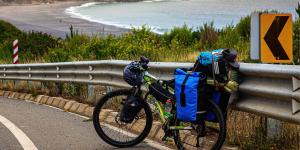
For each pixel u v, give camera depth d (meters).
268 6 94.69
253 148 6.76
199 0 143.75
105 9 122.62
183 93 6.59
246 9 90.94
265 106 6.74
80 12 111.31
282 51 7.11
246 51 16.25
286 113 6.30
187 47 23.59
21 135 8.57
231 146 7.09
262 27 7.14
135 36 21.27
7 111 11.85
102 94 11.95
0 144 7.88
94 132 8.80
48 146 7.72
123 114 7.50
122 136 8.41
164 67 8.88
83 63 12.65
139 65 7.39
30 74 16.53
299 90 6.11
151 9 111.62
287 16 7.11
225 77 6.71
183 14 87.75
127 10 113.19
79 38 25.97
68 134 8.64
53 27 70.75
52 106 13.00
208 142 7.22
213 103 6.61
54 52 19.94
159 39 24.38
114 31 58.50
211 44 22.27
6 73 18.39
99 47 19.31
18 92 16.73
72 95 13.45
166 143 7.88
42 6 150.25
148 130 7.64
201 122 6.68
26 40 28.08
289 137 6.68
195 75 6.59
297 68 6.13
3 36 39.22
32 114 11.21
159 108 7.26
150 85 7.32
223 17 74.50
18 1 173.00
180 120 6.82
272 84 6.61
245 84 7.14
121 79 10.98
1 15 107.19
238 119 7.46
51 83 15.23
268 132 6.83
